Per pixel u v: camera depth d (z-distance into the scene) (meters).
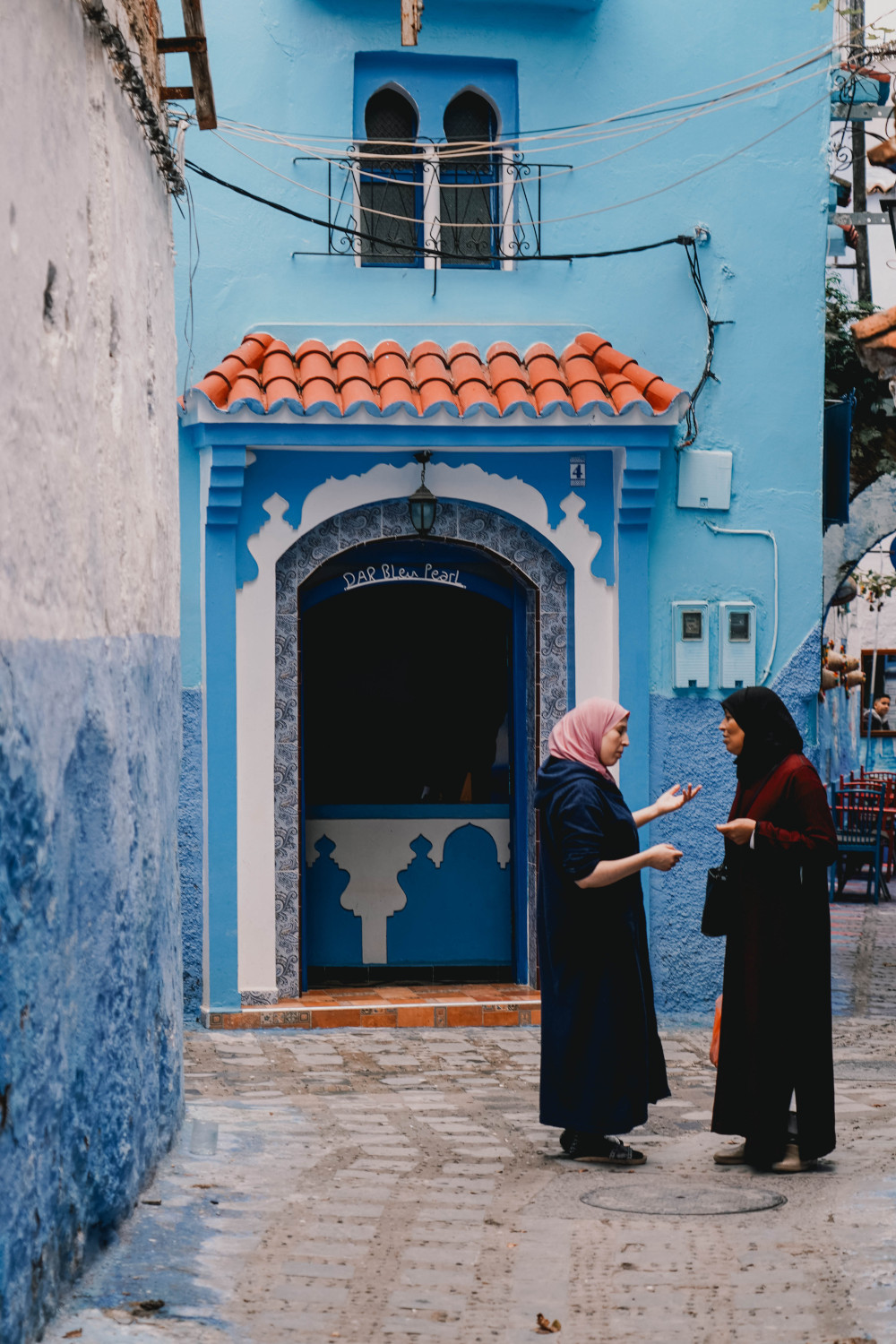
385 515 10.66
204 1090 8.30
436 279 10.75
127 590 5.49
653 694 10.86
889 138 7.89
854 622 27.16
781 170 11.04
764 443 11.01
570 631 10.92
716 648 10.92
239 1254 5.09
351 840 11.25
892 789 19.81
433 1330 4.39
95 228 5.03
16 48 3.99
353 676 11.37
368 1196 5.96
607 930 6.65
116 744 5.20
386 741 11.39
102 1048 4.93
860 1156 6.74
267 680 10.44
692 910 10.88
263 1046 9.68
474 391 10.17
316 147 10.59
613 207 10.89
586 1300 4.65
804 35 11.05
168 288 6.88
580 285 10.87
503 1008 10.45
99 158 5.14
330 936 11.21
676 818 10.86
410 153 10.80
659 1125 7.61
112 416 5.25
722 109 10.98
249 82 10.51
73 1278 4.52
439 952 11.30
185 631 10.39
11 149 3.90
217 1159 6.46
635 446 10.34
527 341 10.80
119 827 5.23
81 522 4.66
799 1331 4.34
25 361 3.99
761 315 11.01
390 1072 8.92
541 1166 6.62
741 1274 4.87
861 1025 10.54
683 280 10.96
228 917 10.30
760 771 6.66
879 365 7.27
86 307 4.83
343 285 10.66
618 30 10.87
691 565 10.91
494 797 11.45
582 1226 5.51
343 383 10.21
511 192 10.84
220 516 10.24
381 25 10.61
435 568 11.07
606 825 6.67
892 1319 4.36
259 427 9.95
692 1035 10.23
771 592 11.00
